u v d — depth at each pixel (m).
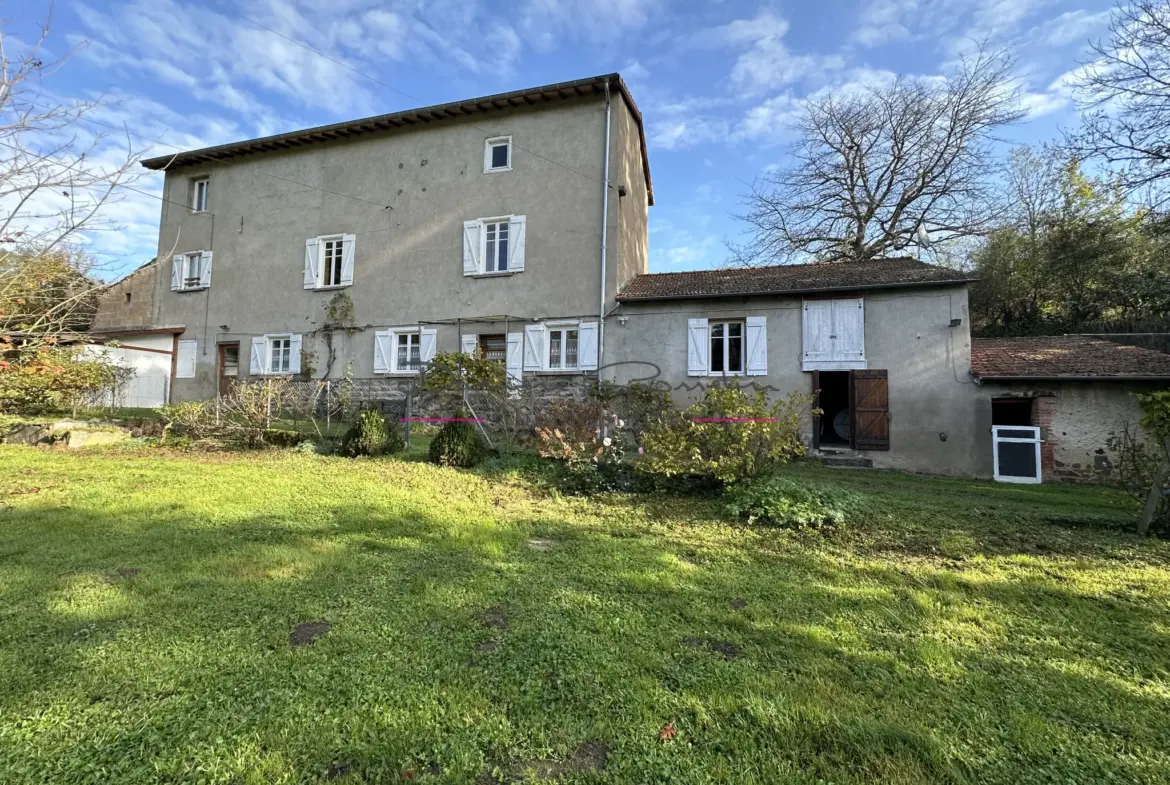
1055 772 1.89
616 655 2.61
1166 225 13.33
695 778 1.80
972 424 9.87
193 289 16.14
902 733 2.03
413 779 1.76
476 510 5.55
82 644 2.52
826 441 13.13
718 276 13.27
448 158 14.12
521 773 1.81
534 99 13.26
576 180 13.02
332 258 15.03
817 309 10.98
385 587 3.38
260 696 2.16
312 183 15.27
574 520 5.35
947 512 5.72
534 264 13.13
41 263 5.52
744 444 6.12
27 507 4.98
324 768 1.79
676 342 11.86
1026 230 19.17
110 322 17.11
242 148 15.61
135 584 3.26
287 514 5.00
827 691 2.34
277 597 3.15
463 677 2.36
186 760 1.79
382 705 2.13
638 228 15.30
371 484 6.36
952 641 2.87
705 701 2.24
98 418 10.60
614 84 12.70
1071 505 6.54
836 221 21.30
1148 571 4.03
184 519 4.73
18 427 9.14
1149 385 9.02
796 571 3.94
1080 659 2.71
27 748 1.82
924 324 10.32
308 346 14.84
